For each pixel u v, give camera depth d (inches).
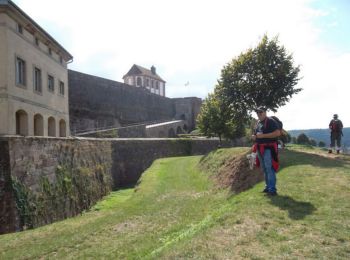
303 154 674.2
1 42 765.3
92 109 1924.2
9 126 770.2
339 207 307.7
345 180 407.2
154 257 237.5
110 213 563.5
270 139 364.8
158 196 640.4
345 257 212.8
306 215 289.6
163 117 2859.3
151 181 837.8
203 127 1437.0
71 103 1759.4
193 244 243.8
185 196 612.7
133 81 3718.0
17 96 816.3
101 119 2003.0
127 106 2304.4
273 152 364.2
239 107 940.0
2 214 522.6
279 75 888.9
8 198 528.4
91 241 381.4
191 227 359.3
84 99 1861.5
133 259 299.1
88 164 940.6
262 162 369.4
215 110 1405.0
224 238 251.1
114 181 1291.8
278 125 369.4
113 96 2143.2
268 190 366.6
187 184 762.2
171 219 437.4
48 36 998.4
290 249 226.1
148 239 356.5
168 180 837.2
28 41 893.8
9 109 770.8
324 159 593.0
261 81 904.3
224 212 332.8
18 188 544.7
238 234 257.0
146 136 2076.8
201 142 1809.8
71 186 768.3
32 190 591.5
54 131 1112.8
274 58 903.1
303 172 467.5
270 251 224.5
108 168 1186.6
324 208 305.7
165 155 1615.4
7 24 772.0
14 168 544.4
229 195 524.1
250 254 219.9
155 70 4060.0
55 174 700.0
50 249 370.6
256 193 385.1
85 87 1875.0
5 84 762.8
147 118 2581.2
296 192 364.8
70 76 1763.0
